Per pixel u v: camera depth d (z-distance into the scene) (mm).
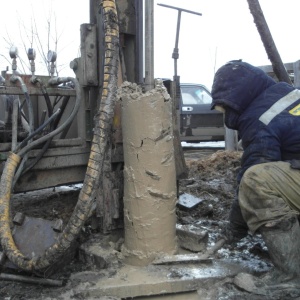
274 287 2523
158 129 2822
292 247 2539
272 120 2656
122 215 3213
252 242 3365
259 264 2934
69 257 2934
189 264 2867
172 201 2938
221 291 2611
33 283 2711
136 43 3449
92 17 3293
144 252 2879
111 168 3162
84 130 3396
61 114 3449
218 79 2826
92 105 3344
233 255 3125
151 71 2887
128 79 3477
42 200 4223
